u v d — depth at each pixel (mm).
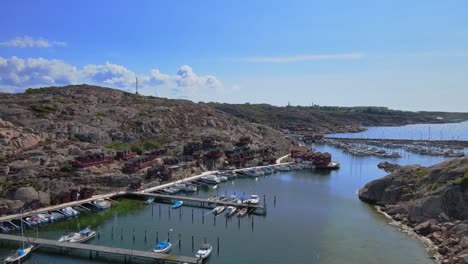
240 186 143625
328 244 84312
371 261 75812
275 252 80188
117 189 125500
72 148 137625
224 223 98688
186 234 90312
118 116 187875
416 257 77250
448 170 101188
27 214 97562
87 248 78562
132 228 94375
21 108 163375
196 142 179500
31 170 117062
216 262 75250
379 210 110062
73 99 194500
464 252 72188
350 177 163625
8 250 80938
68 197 110562
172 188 131625
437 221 90562
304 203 118625
